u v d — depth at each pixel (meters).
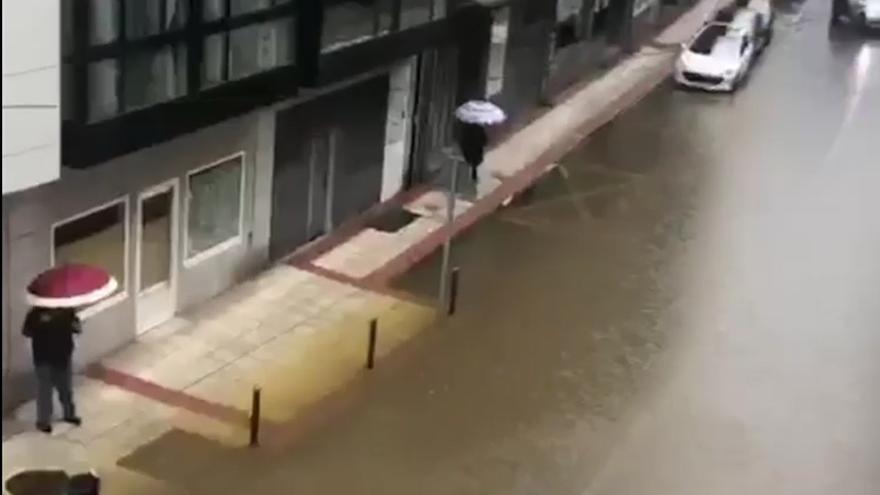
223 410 17.14
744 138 33.16
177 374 17.94
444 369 19.03
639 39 42.31
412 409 17.73
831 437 18.05
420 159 26.70
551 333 20.70
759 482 16.67
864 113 36.56
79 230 17.08
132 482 15.16
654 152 31.22
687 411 18.45
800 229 26.92
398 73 25.00
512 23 30.61
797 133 34.03
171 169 18.69
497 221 25.58
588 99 35.34
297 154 22.22
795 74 40.41
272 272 21.78
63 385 15.95
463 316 20.95
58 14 14.74
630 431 17.72
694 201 28.03
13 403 16.47
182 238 19.38
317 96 22.28
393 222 24.75
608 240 25.19
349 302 21.03
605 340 20.64
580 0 35.94
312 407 17.47
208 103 18.19
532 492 15.92
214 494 15.20
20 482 13.90
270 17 19.36
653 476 16.58
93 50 15.61
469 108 24.22
